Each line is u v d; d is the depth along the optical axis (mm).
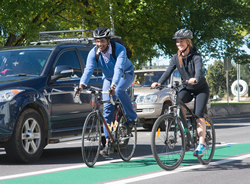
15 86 10312
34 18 32125
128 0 31562
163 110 22203
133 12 31828
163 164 9016
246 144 14594
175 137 9234
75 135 11703
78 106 11820
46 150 14250
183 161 10609
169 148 9156
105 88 10453
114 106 10227
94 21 29078
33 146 10484
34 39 31391
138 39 34125
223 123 28828
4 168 9688
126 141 10773
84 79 9898
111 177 8445
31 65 11531
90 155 9695
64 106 11352
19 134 10062
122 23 33156
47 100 10836
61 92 11312
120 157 10578
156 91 22234
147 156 11688
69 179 8258
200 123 9484
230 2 44438
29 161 10406
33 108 10531
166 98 22344
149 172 9023
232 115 40500
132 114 10664
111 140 10125
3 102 9852
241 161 10578
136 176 8539
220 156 11484
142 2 32312
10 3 25172
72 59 12344
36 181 8070
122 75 9750
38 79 10898
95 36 9656
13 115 9883
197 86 9336
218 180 8195
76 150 14055
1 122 9750
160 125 8945
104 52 9859
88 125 9570
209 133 10289
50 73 11312
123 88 10203
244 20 45406
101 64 10070
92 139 9727
